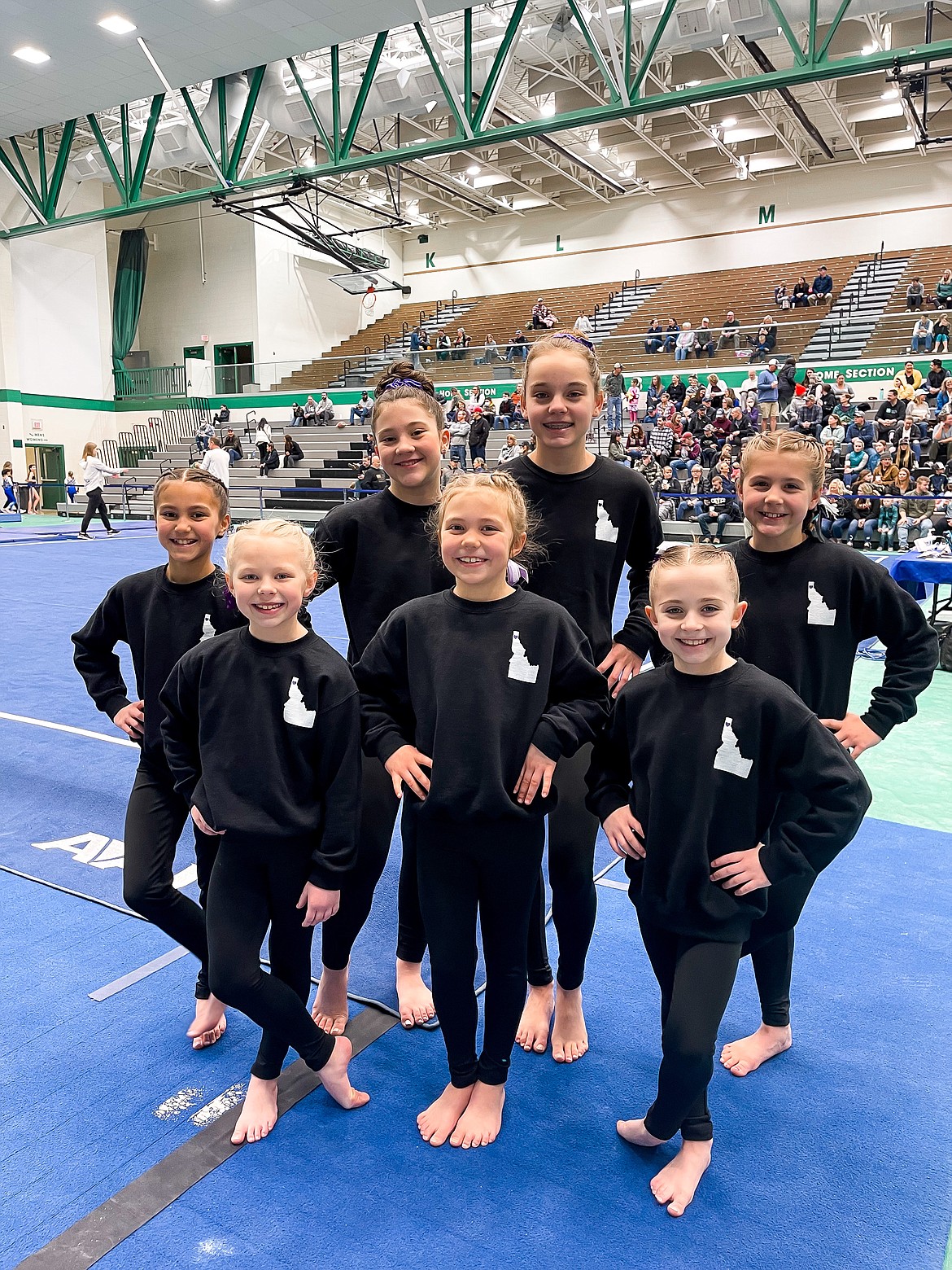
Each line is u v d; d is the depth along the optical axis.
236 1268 1.64
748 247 25.98
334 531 2.39
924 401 15.95
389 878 3.35
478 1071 2.03
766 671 2.10
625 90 10.61
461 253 30.06
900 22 16.72
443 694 1.90
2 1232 1.72
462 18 14.95
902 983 2.60
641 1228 1.74
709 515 13.99
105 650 2.45
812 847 1.72
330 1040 2.01
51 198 16.98
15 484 22.64
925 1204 1.81
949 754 4.69
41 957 2.70
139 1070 2.20
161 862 2.15
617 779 1.98
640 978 2.66
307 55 15.02
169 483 2.20
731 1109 2.09
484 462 16.95
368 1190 1.83
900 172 23.88
